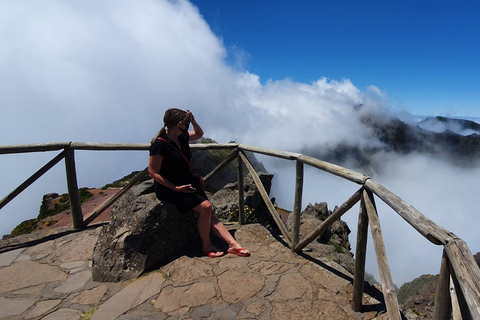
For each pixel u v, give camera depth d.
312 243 4.46
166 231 3.54
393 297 1.98
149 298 2.87
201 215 3.57
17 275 3.38
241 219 4.82
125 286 3.09
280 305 2.74
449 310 1.58
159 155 3.33
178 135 3.56
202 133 4.00
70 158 4.46
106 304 2.81
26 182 4.19
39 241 4.27
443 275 1.55
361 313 2.66
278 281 3.11
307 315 2.62
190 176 3.66
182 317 2.59
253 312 2.64
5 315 2.69
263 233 4.39
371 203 2.39
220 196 6.51
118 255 3.29
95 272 3.29
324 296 2.88
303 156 3.31
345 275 3.26
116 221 3.51
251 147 4.30
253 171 4.37
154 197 3.63
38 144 4.16
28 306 2.82
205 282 3.09
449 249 1.42
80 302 2.86
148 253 3.34
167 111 3.40
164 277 3.21
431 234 1.58
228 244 3.96
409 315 2.79
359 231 2.56
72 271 3.47
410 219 1.80
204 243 3.67
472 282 1.23
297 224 3.67
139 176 4.97
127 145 4.58
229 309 2.69
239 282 3.08
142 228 3.31
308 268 3.38
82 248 4.04
